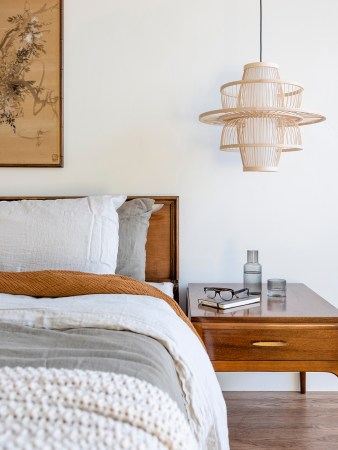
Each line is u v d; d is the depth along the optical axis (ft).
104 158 8.56
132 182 8.56
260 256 8.62
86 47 8.46
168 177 8.56
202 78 8.46
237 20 8.41
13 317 5.09
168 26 8.44
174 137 8.54
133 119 8.53
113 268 7.07
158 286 7.70
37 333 4.66
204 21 8.43
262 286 8.29
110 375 3.50
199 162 8.54
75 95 8.50
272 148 7.14
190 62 8.46
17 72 8.44
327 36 8.40
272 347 6.38
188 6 8.41
